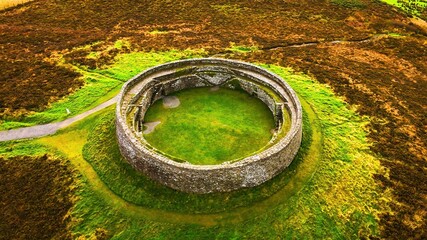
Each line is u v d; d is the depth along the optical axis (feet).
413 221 88.07
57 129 112.37
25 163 100.83
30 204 90.12
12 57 151.33
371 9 208.85
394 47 174.60
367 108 125.08
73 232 84.23
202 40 169.37
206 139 104.42
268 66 148.25
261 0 217.77
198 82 125.18
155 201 88.07
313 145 105.40
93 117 115.85
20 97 126.00
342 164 100.58
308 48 167.63
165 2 212.43
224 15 199.41
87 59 150.41
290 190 91.09
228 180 86.02
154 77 117.70
